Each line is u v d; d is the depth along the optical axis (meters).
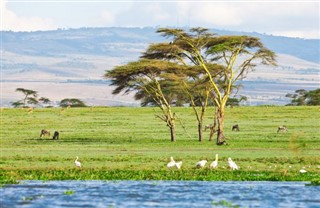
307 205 96.94
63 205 95.62
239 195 104.75
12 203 96.94
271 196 104.06
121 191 107.62
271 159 154.12
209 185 114.88
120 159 154.12
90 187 111.94
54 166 141.25
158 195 104.31
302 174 129.12
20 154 167.38
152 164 145.38
